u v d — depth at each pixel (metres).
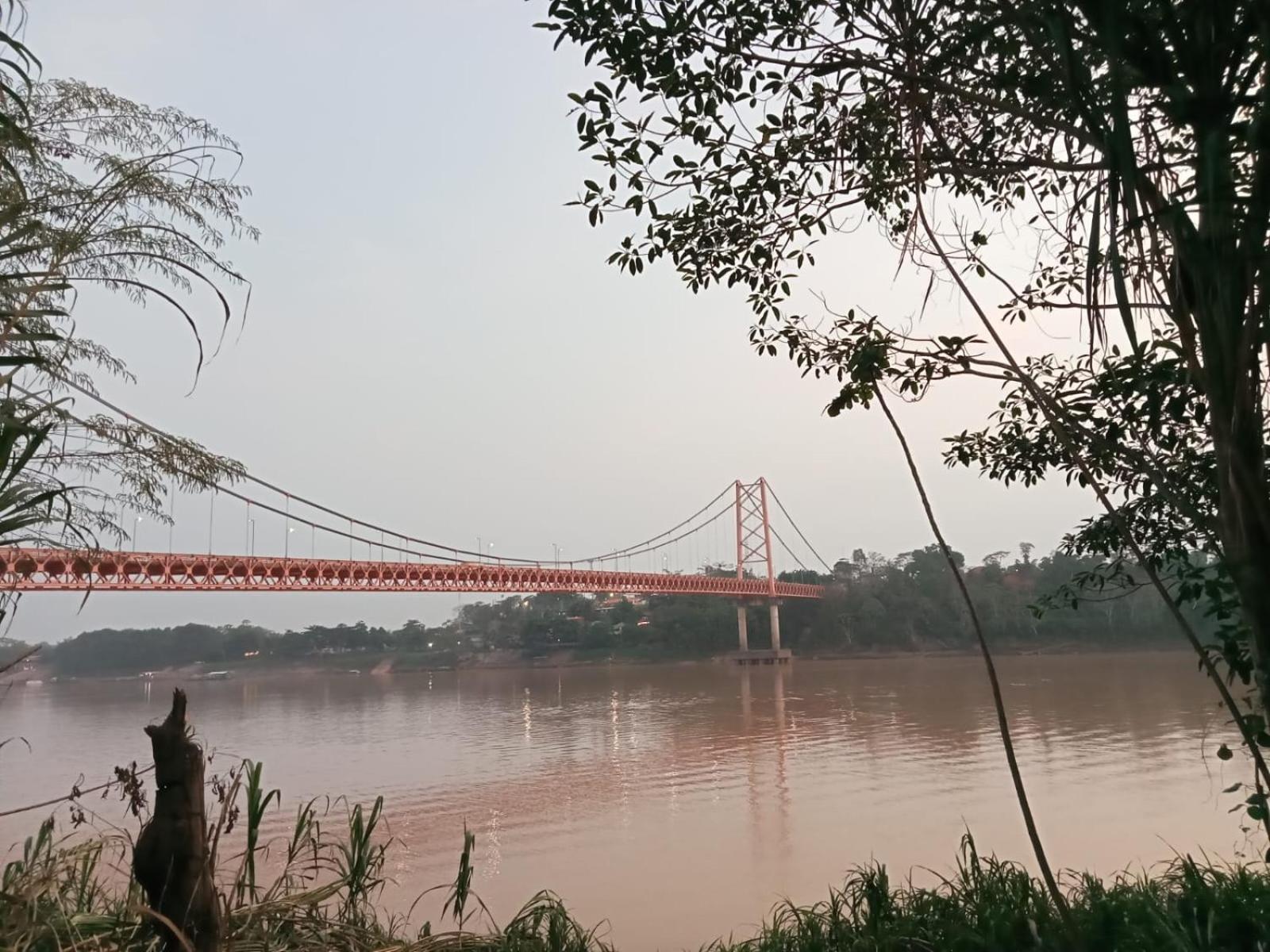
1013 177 2.20
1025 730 25.06
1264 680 1.13
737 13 2.28
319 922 2.96
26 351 1.93
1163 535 2.79
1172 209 1.17
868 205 2.56
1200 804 13.54
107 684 68.94
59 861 2.65
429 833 14.99
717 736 27.84
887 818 14.46
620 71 2.50
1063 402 2.68
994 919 3.57
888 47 1.62
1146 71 1.15
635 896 10.20
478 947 3.28
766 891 10.31
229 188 2.43
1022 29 1.27
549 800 18.23
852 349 2.56
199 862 2.07
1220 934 3.04
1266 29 1.06
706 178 2.77
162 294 1.94
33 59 1.55
